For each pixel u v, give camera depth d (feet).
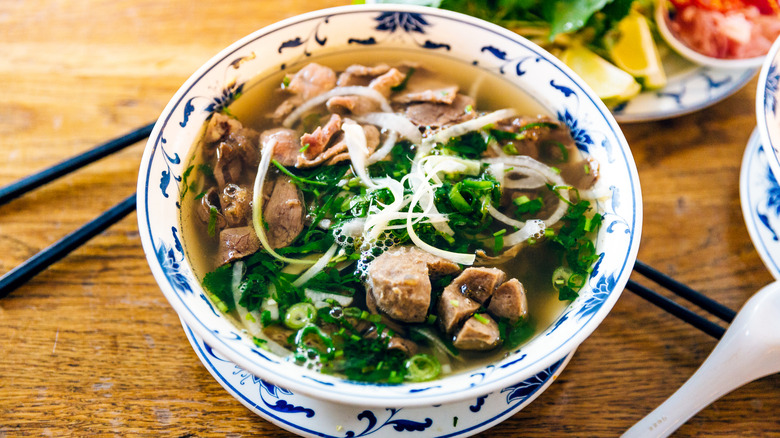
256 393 1.22
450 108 1.41
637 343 1.34
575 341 1.10
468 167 1.34
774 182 1.39
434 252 1.27
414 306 1.21
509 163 1.36
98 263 1.38
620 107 1.55
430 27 1.41
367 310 1.24
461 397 1.06
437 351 1.21
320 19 1.38
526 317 1.24
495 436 1.26
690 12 1.66
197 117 1.29
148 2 1.66
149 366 1.29
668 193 1.48
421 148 1.37
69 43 1.60
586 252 1.26
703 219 1.46
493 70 1.42
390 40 1.44
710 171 1.51
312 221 1.30
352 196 1.31
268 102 1.41
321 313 1.22
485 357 1.21
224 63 1.31
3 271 1.38
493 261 1.29
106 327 1.32
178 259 1.17
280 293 1.24
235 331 1.16
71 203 1.45
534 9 1.63
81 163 1.43
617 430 1.27
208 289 1.22
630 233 1.19
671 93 1.58
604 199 1.27
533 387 1.24
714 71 1.62
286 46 1.38
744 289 1.40
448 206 1.30
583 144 1.33
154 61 1.59
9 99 1.53
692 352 1.33
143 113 1.54
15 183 1.40
